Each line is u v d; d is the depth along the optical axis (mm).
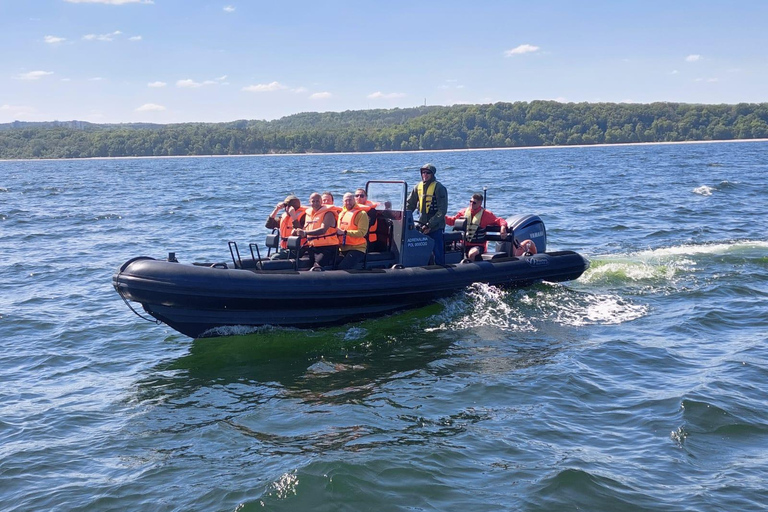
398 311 8195
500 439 5016
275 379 6414
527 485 4359
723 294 8992
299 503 4250
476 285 8570
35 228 18422
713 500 4137
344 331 7750
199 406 5844
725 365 6359
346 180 40938
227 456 4914
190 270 7016
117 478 4656
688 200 21453
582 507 4109
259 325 7477
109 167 85250
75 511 4266
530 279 9148
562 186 29766
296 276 7414
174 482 4578
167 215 21109
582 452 4777
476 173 44188
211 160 118750
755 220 16344
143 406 5875
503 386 6027
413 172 51062
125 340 7766
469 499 4238
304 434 5203
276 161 99500
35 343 7719
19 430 5430
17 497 4430
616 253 12219
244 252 13648
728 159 54688
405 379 6309
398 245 8398
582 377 6156
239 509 4219
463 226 9391
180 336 7867
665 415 5297
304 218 8234
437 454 4797
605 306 8562
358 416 5496
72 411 5789
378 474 4543
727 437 4949
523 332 7629
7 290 10391
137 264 7086
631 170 42219
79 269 12000
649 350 6879
